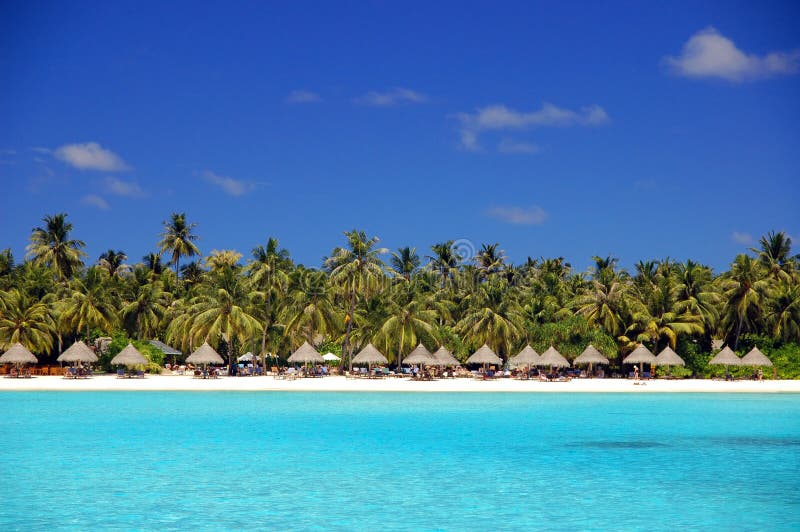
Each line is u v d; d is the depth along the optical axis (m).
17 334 75.06
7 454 27.94
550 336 81.56
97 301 80.44
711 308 83.69
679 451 29.11
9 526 18.00
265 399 53.34
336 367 89.00
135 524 18.19
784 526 18.28
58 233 93.06
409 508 19.81
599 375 81.19
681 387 66.25
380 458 27.25
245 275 88.94
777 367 79.00
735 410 46.28
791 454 28.62
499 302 81.19
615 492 21.80
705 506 20.14
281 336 86.69
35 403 49.22
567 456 27.89
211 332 76.88
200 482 22.89
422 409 46.09
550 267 112.00
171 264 106.06
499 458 27.42
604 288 86.00
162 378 72.69
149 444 30.48
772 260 88.88
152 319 87.19
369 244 80.50
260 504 20.16
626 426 37.44
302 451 28.86
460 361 83.44
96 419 39.53
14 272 88.75
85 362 78.25
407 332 75.69
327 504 20.22
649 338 82.00
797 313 79.69
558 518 18.91
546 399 54.50
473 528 18.00
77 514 19.06
